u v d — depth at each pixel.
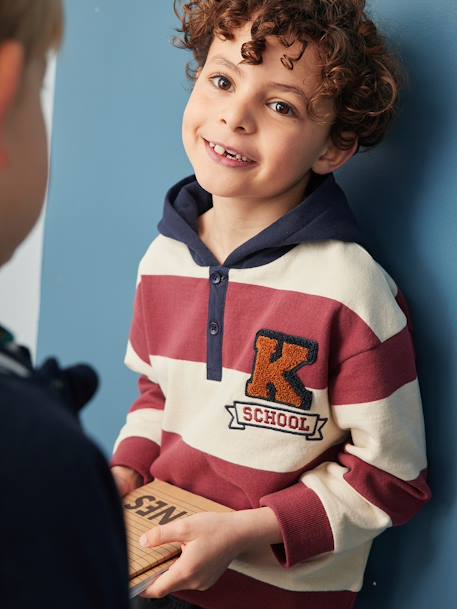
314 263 0.93
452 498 0.96
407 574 1.01
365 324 0.89
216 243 1.01
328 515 0.90
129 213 1.29
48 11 0.39
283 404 0.93
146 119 1.24
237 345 0.96
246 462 0.96
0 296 1.49
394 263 0.98
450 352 0.94
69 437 0.35
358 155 1.00
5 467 0.33
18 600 0.33
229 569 0.97
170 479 1.04
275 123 0.88
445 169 0.92
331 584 0.96
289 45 0.85
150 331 1.07
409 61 0.94
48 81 1.37
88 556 0.35
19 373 0.38
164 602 1.00
